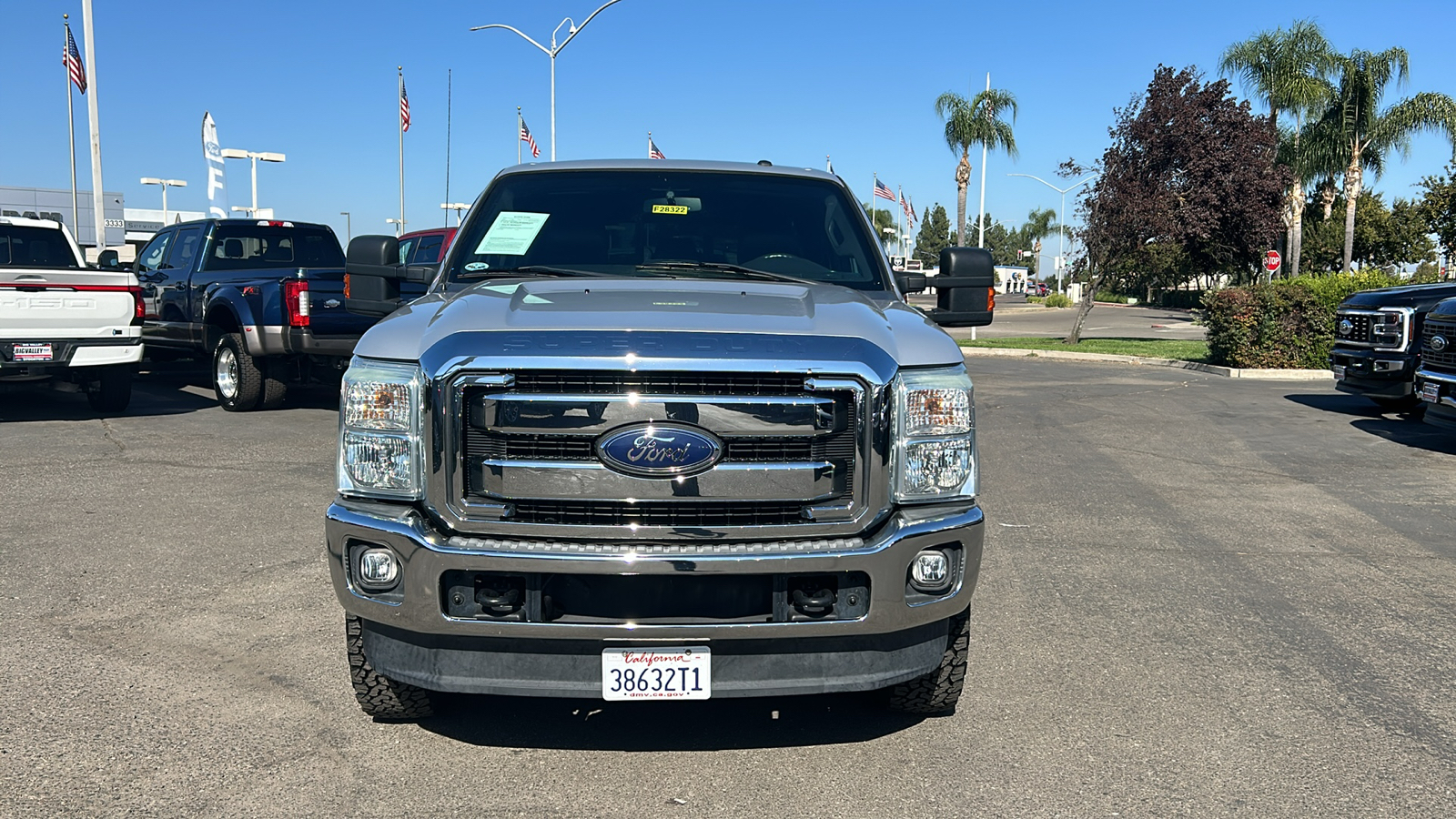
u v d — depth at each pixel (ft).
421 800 11.01
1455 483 28.48
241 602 17.15
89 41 75.31
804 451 10.66
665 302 12.06
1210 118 85.61
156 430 34.06
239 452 30.14
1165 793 11.35
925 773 11.76
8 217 39.19
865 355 10.80
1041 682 14.42
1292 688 14.32
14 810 10.62
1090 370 61.72
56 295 35.27
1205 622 17.02
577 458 10.51
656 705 13.55
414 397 10.71
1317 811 11.00
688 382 10.50
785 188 16.81
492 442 10.58
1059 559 20.58
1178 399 46.73
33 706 13.10
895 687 12.73
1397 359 39.11
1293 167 132.36
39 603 16.93
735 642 10.68
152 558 19.51
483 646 10.73
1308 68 125.49
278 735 12.44
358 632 12.02
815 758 12.11
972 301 15.64
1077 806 11.04
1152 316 163.73
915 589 11.00
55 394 44.98
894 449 10.93
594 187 16.48
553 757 12.05
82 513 22.77
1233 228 86.53
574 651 10.74
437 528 10.68
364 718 12.96
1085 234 86.63
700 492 10.49
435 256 49.16
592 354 10.41
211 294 38.42
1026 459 31.37
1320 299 58.23
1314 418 40.86
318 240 44.65
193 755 11.89
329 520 10.97
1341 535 22.81
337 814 10.68
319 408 39.99
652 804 11.02
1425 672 14.97
